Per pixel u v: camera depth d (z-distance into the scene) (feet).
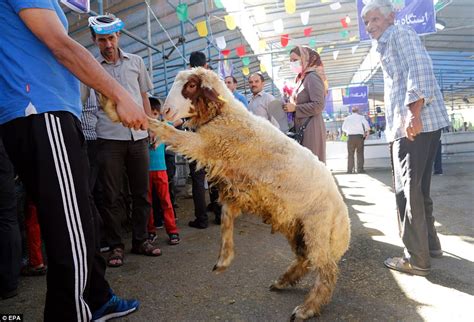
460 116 84.28
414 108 10.02
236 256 12.89
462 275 10.57
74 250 6.10
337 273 9.07
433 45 50.93
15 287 10.40
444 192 22.72
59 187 5.97
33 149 5.88
